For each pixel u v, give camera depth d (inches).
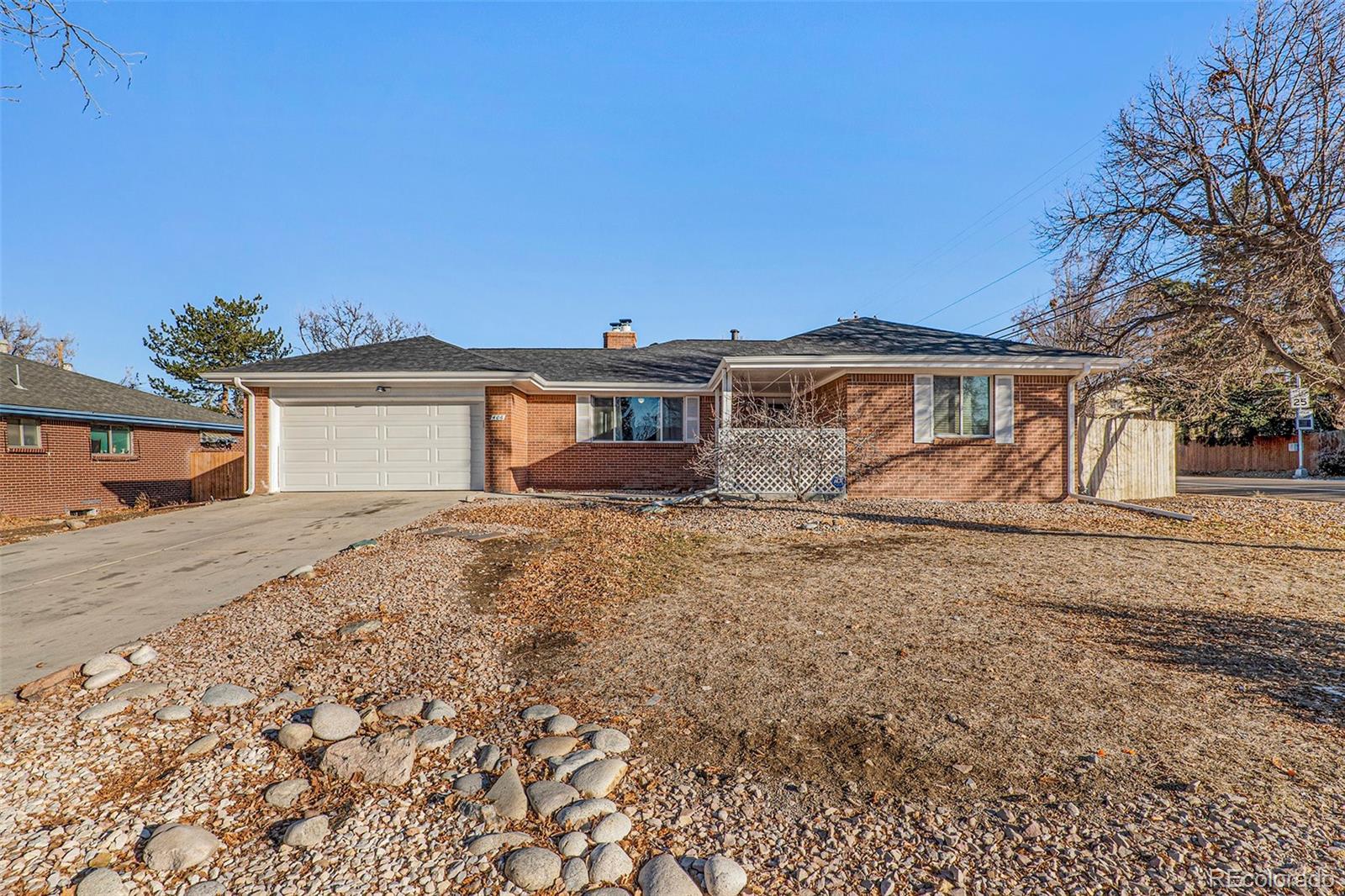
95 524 421.1
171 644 185.0
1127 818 103.3
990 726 133.9
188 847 100.3
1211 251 540.1
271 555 304.0
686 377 668.1
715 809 109.1
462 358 604.4
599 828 103.7
